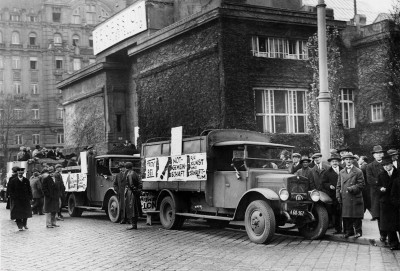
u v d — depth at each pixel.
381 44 28.59
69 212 22.81
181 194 16.47
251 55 25.92
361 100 29.59
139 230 16.56
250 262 10.34
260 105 26.22
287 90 26.98
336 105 28.39
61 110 86.50
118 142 37.06
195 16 26.55
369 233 13.46
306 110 27.36
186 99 27.70
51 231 16.95
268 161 14.43
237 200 14.05
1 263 11.05
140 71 32.16
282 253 11.37
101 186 20.97
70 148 43.34
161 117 29.84
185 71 27.84
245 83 25.56
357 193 12.85
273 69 26.48
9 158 81.19
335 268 9.54
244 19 25.70
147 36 32.31
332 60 28.22
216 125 25.41
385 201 11.40
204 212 15.70
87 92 40.69
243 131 15.81
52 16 87.44
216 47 25.44
